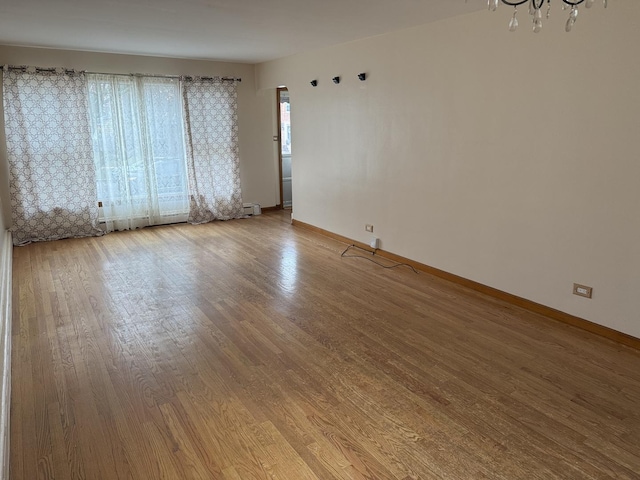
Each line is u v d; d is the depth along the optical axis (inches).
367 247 217.0
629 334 121.3
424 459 81.0
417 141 178.7
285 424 90.7
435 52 164.2
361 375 108.7
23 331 131.6
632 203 115.6
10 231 226.2
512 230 147.8
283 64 258.2
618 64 113.7
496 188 150.6
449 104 162.4
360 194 215.8
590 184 124.0
